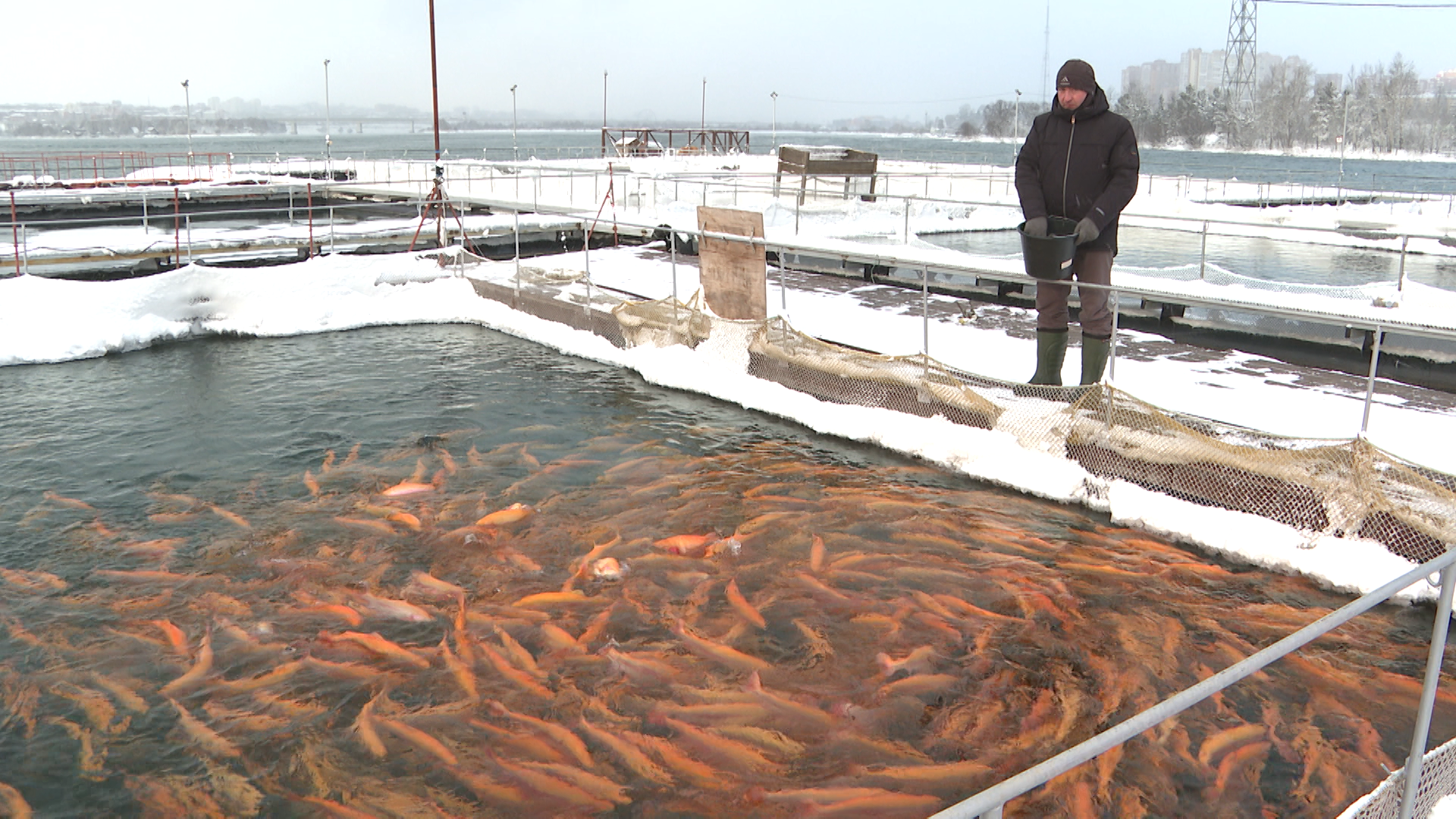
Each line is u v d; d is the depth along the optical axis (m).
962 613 6.68
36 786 5.06
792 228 24.05
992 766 5.07
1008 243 24.50
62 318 14.34
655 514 8.41
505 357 13.98
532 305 15.90
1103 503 8.41
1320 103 136.25
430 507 8.59
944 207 28.69
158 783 5.08
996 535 7.97
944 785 4.92
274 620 6.67
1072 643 6.31
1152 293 8.23
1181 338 13.03
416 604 6.84
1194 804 4.79
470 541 7.87
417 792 4.96
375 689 5.83
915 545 7.78
